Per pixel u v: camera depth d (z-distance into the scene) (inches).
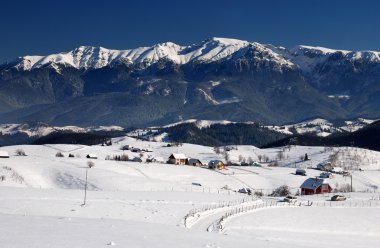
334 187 7249.0
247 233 3184.1
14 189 4365.2
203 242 1927.9
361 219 4033.0
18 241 1611.7
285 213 4119.1
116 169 7111.2
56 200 3811.5
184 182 6894.7
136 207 3735.2
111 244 1660.9
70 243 1637.6
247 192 6274.6
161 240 1873.8
